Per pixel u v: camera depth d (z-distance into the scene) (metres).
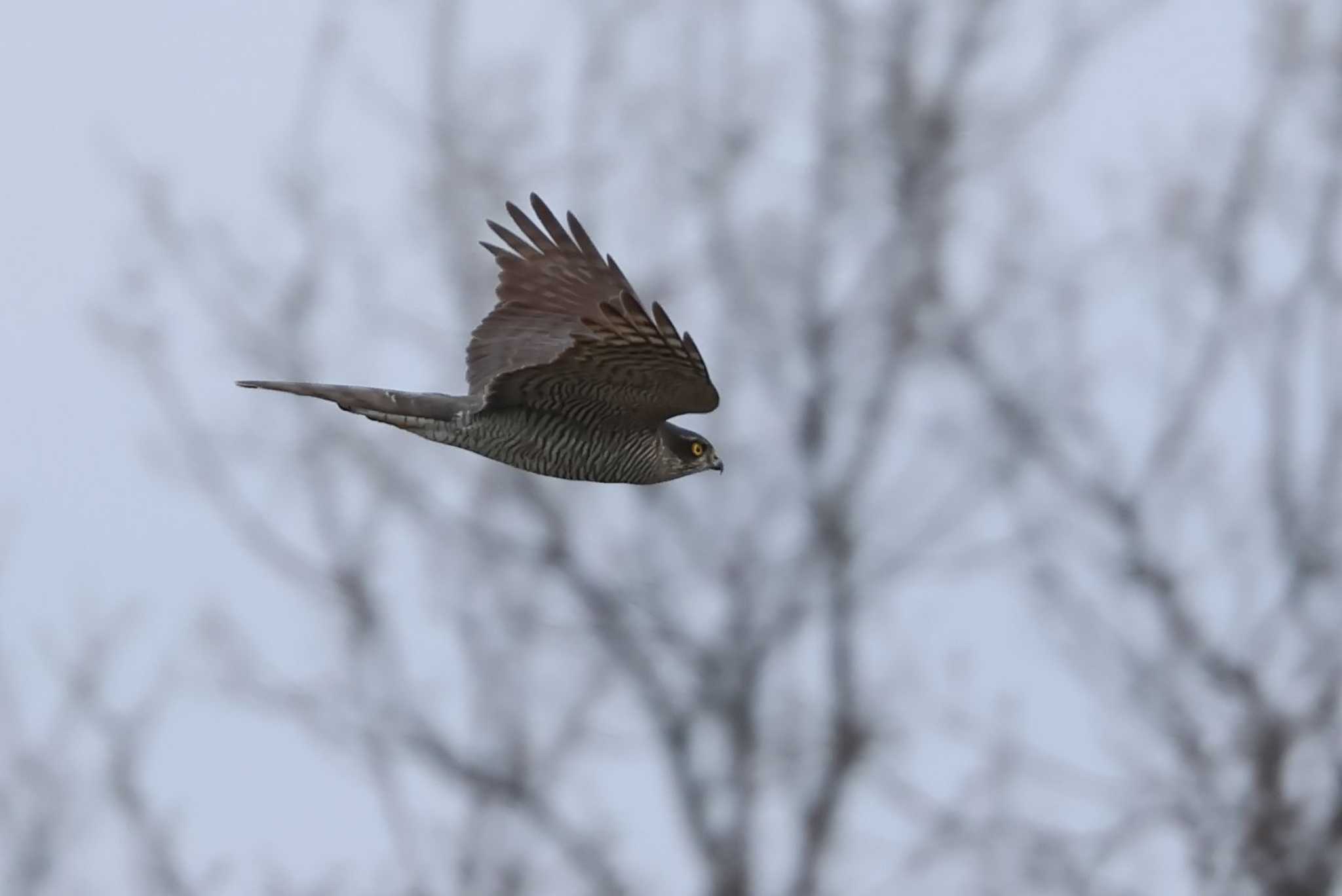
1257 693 14.18
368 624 15.12
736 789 15.45
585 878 14.60
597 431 9.46
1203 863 13.73
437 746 14.84
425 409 9.33
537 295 9.55
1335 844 13.60
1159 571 14.75
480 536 15.56
